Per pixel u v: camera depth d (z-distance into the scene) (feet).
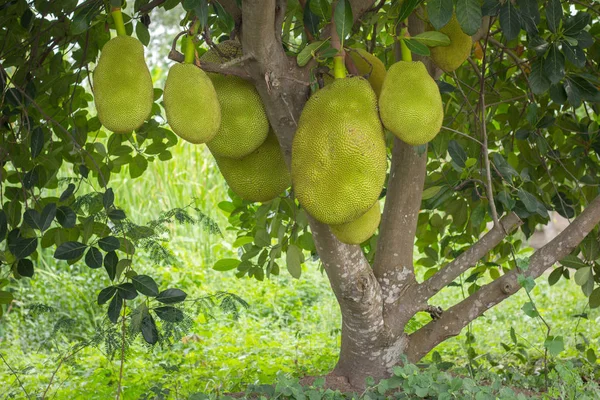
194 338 18.19
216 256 26.07
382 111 6.86
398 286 10.70
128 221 9.53
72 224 9.22
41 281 22.15
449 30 8.15
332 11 7.73
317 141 6.74
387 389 9.67
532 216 12.61
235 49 7.87
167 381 13.47
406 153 10.77
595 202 10.16
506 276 10.42
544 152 11.51
